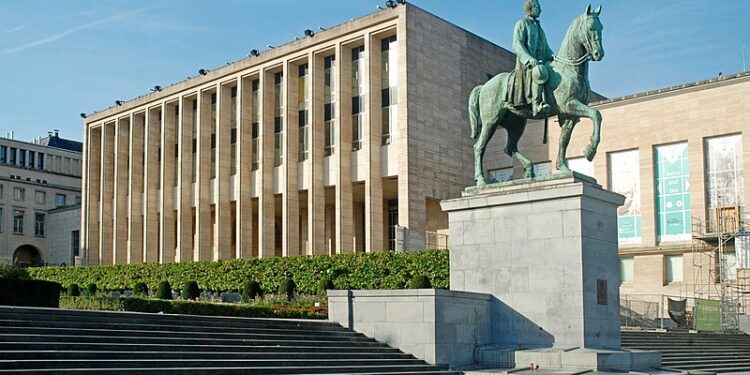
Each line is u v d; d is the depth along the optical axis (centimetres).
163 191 7356
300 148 6334
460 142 5981
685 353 3519
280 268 5391
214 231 7044
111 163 8212
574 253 2631
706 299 4831
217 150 6838
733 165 5131
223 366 2172
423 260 4616
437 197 5719
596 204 2727
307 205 6794
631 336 3597
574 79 2700
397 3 5697
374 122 5800
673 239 5316
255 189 6606
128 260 7700
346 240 5875
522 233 2756
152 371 1952
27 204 11031
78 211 10138
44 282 3494
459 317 2691
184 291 5356
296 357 2411
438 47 5900
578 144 5681
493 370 2548
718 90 5206
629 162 5534
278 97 6581
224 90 6919
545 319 2666
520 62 2789
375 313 2784
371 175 5747
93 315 2308
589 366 2461
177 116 7519
